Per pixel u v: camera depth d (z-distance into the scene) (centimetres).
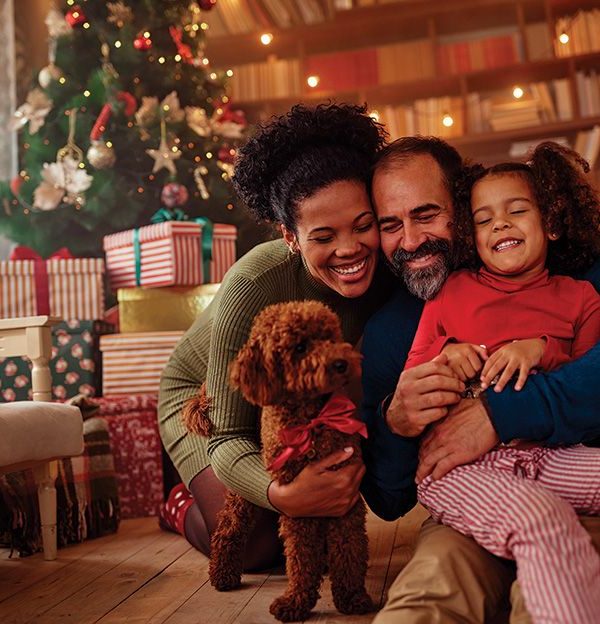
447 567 119
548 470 133
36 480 212
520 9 488
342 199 152
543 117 476
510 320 148
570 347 147
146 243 316
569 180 156
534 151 163
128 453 275
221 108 410
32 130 367
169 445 208
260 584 171
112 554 214
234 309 167
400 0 494
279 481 140
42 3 470
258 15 502
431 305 155
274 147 161
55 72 373
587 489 128
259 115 511
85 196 363
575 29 479
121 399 277
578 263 160
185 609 155
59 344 298
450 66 496
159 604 160
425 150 158
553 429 132
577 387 132
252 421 167
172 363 216
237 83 505
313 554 143
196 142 378
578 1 484
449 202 155
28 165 379
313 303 138
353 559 142
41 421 203
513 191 150
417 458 149
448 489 130
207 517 189
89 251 386
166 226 307
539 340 140
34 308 307
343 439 139
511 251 149
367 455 157
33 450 198
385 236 158
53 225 373
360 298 179
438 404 137
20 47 454
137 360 294
